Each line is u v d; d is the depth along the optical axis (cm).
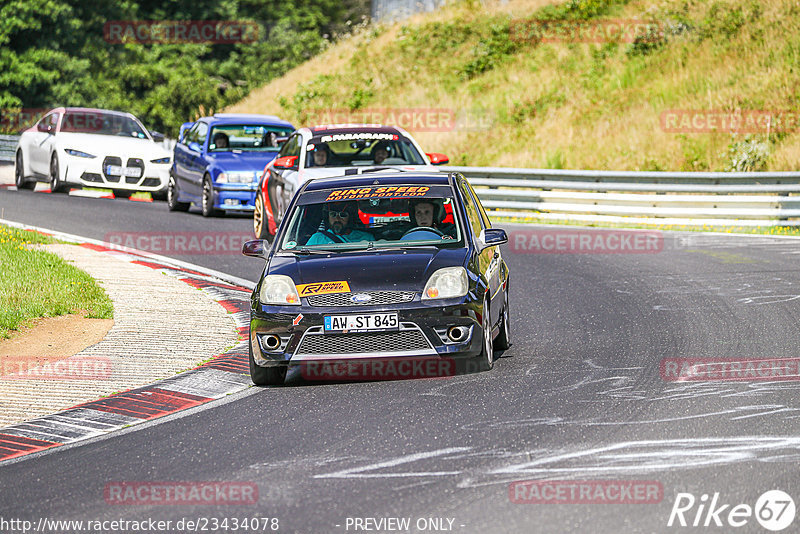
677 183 7375
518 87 12112
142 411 2912
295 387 3144
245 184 7356
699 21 11994
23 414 2903
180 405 2975
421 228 3428
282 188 5747
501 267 3647
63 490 2233
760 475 2114
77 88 16300
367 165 5584
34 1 15988
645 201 7375
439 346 3069
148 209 8100
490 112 11675
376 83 13600
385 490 2109
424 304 3072
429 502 2020
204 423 2753
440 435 2505
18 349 3662
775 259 5481
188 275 5262
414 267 3161
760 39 11062
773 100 9744
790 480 2078
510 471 2198
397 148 5691
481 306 3144
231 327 4047
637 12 13150
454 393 2934
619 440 2402
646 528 1845
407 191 3566
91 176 8369
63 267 5056
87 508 2098
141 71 17688
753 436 2398
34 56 15875
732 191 6988
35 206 7900
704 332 3712
